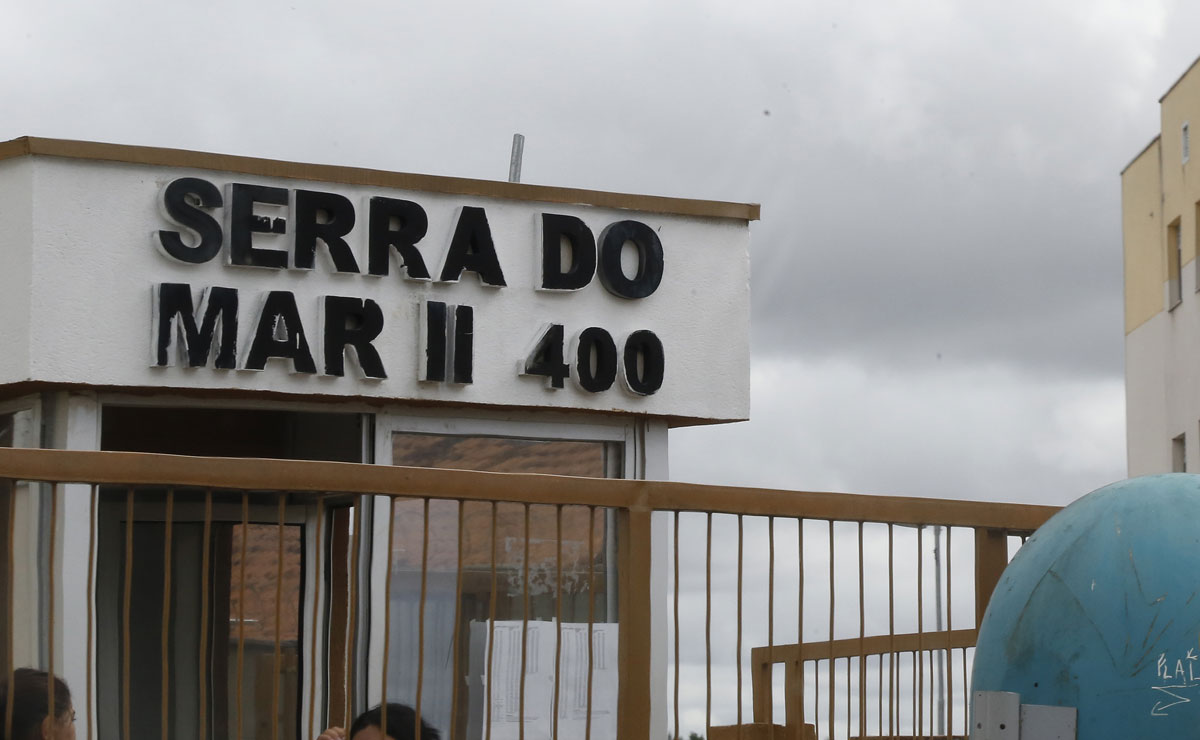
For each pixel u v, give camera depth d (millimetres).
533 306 8133
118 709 8539
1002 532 5340
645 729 4797
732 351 8562
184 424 9172
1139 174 36500
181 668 8680
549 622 7102
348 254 7734
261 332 7520
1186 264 33469
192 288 7465
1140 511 4383
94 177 7344
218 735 8641
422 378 7816
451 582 7727
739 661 4840
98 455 4160
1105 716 4223
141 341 7363
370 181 7848
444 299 7961
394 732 5188
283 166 7676
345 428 8281
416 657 7605
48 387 7312
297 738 8609
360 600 7578
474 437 8094
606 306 8297
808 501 5023
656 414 8359
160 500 8750
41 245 7211
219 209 7551
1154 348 35594
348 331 7699
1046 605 4406
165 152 7461
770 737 5953
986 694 4496
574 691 7094
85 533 7215
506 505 7852
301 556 8797
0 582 7070
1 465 4062
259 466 4324
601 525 8031
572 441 8305
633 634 4797
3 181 7316
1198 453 32719
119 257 7359
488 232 8031
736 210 8633
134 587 8664
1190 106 32938
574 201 8250
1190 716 4113
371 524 7605
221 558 8773
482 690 7621
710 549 4887
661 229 8469
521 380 8062
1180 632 4168
